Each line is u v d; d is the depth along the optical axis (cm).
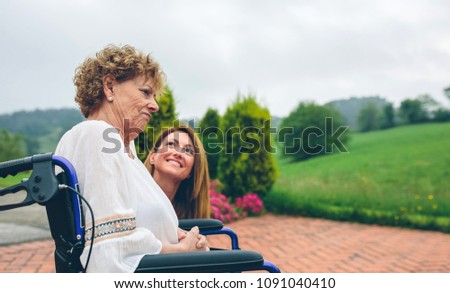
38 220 586
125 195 129
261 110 764
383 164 1058
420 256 478
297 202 755
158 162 212
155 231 145
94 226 122
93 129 131
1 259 419
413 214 709
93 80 146
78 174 130
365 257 473
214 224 198
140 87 148
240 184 749
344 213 714
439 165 1004
